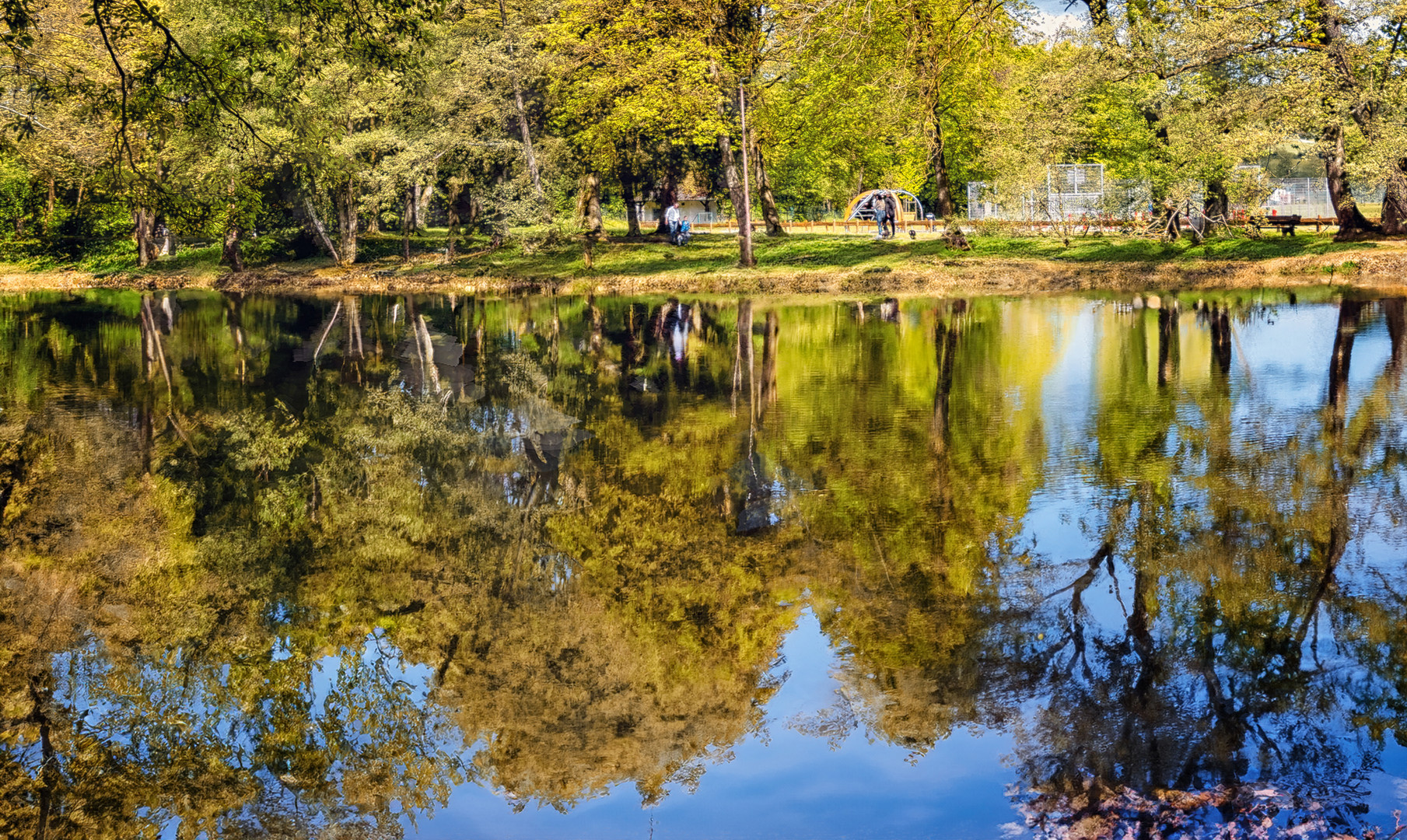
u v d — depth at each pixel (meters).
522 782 4.07
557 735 4.43
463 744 4.42
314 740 4.53
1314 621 5.28
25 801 4.13
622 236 48.81
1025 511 7.43
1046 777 3.90
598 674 4.99
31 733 4.69
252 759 4.40
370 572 6.66
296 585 6.47
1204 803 3.71
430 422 11.91
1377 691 4.50
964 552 6.55
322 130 19.55
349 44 16.25
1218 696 4.50
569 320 24.95
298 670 5.24
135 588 6.53
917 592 5.91
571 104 38.44
